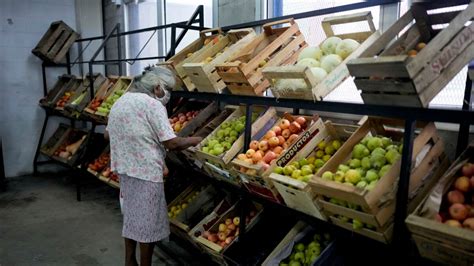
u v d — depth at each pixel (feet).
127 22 17.49
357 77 4.81
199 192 10.07
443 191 4.24
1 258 9.80
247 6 11.14
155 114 7.32
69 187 16.38
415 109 4.38
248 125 7.15
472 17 4.34
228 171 7.27
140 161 7.44
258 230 7.90
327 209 5.27
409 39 5.10
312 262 6.00
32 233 11.41
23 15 17.40
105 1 18.89
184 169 9.57
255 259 7.28
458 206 4.02
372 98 4.83
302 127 7.04
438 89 4.33
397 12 7.64
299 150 6.35
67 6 18.48
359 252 6.11
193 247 9.78
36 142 18.57
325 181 4.99
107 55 19.19
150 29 11.65
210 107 9.62
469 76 5.25
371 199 4.44
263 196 6.82
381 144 5.26
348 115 8.25
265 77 6.21
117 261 9.71
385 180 4.55
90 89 14.71
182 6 14.53
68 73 18.45
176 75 8.78
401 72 4.14
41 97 18.42
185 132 9.32
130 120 7.32
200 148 8.02
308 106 5.82
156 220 7.72
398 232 4.62
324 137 6.57
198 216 9.67
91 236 11.23
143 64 17.01
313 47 6.48
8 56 17.29
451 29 4.24
